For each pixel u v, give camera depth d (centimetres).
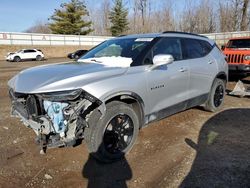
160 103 448
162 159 393
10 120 551
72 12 5050
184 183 331
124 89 378
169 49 480
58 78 351
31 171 364
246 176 343
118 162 388
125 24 5700
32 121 354
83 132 368
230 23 4744
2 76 1386
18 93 359
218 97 612
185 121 549
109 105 374
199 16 5316
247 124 531
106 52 477
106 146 376
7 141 450
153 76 425
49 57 3984
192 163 379
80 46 4425
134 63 414
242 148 423
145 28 5888
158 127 515
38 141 350
